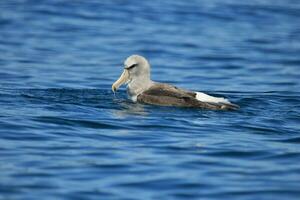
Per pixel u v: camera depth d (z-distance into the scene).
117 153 14.77
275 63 27.83
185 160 14.44
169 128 16.81
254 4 39.19
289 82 24.55
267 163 14.38
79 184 12.91
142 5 37.91
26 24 33.22
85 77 24.30
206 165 14.16
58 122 16.94
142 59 19.73
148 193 12.59
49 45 29.50
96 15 35.59
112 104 19.09
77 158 14.37
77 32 32.19
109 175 13.42
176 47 30.03
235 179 13.38
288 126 17.28
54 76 24.14
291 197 12.50
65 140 15.63
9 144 15.17
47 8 36.41
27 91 20.75
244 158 14.70
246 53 29.39
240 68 26.95
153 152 14.93
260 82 24.52
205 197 12.45
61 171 13.55
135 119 17.45
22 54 27.64
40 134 15.99
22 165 13.83
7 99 19.28
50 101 19.20
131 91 19.77
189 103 18.64
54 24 33.47
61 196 12.30
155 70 26.19
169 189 12.80
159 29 33.34
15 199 12.09
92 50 29.00
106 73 25.17
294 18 36.56
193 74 25.72
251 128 17.00
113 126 16.83
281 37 32.56
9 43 29.53
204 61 27.84
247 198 12.45
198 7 37.88
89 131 16.39
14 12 35.38
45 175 13.30
